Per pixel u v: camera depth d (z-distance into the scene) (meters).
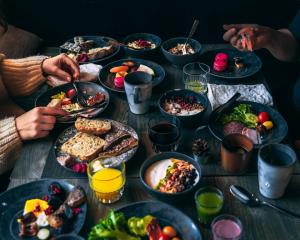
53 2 2.33
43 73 1.78
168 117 1.43
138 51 1.89
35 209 1.13
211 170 1.25
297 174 1.22
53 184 1.17
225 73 1.76
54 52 2.05
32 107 1.71
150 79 1.50
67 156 1.32
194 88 1.63
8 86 1.77
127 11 2.37
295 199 1.14
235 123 1.44
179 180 1.16
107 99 1.61
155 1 2.33
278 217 1.09
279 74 2.50
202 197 1.10
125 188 1.20
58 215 1.08
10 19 2.40
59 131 1.46
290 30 1.90
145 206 1.09
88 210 1.14
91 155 1.30
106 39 2.06
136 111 1.52
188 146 1.35
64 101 1.61
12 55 2.09
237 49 1.86
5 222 1.11
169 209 1.07
